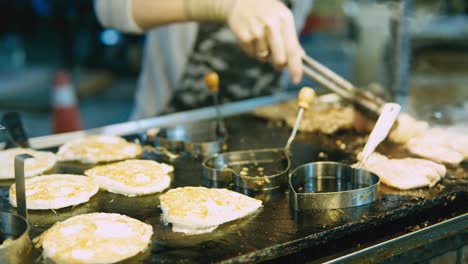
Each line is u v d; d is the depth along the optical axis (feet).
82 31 13.64
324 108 3.69
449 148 2.99
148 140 3.24
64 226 2.25
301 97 2.99
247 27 3.23
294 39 3.20
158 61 4.38
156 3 3.52
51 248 2.12
